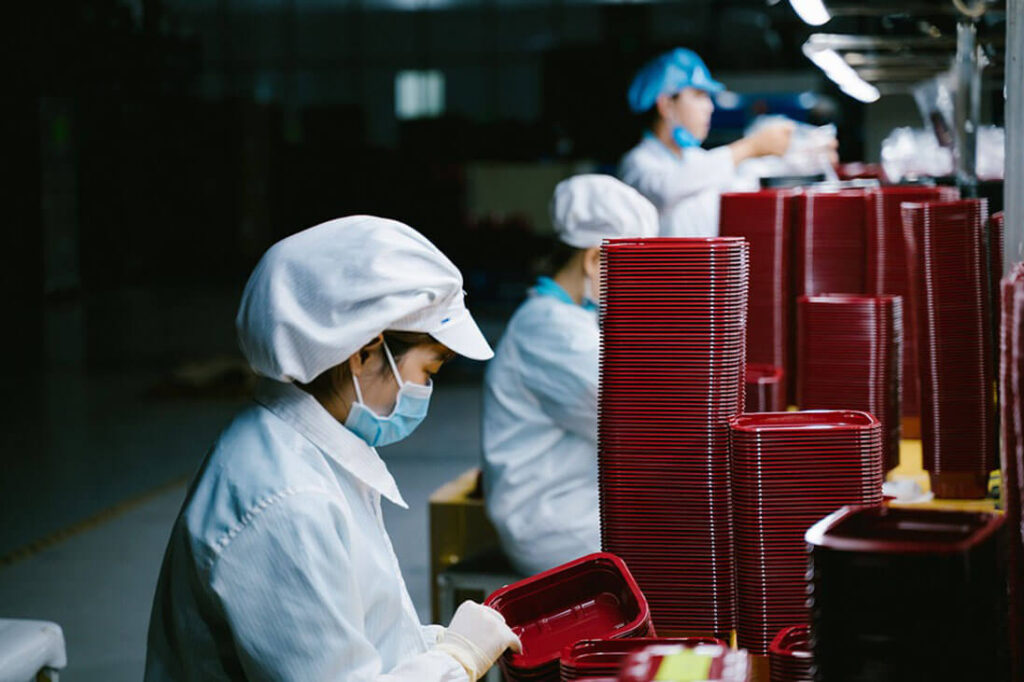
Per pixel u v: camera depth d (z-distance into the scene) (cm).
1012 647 125
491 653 166
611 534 179
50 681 268
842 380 262
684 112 432
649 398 176
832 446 164
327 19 2378
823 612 114
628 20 2123
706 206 416
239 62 2394
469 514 352
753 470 165
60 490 757
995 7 302
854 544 113
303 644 150
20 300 1773
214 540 153
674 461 176
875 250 297
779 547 165
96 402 1058
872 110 612
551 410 295
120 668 480
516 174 1883
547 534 298
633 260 174
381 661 161
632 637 154
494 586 324
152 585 577
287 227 2198
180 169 2105
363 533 166
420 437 890
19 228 1756
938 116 390
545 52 2031
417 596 546
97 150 1970
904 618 111
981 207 240
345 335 155
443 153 2144
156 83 1941
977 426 245
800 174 399
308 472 158
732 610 177
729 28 978
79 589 573
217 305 1827
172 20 2155
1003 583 119
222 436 165
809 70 961
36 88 1692
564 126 2034
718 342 174
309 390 165
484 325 1480
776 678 150
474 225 1880
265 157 2177
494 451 303
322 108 2300
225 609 152
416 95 2388
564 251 300
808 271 291
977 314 241
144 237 2094
